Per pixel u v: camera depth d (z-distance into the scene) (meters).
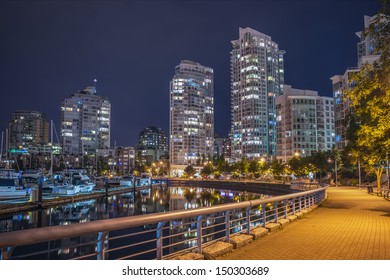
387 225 16.45
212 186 142.12
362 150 34.66
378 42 17.30
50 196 60.12
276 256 9.48
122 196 85.31
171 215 7.30
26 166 185.50
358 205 29.16
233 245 10.43
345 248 10.69
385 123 18.11
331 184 87.44
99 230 5.44
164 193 100.94
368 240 12.16
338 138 136.75
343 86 130.38
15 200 50.25
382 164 44.53
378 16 16.92
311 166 101.81
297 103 178.12
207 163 186.38
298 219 18.97
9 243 4.09
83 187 72.81
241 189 118.69
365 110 19.58
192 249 9.30
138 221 6.29
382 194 42.03
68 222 42.12
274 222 15.57
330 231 14.40
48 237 4.54
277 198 15.36
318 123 178.88
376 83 18.20
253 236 12.13
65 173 103.50
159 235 7.41
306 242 11.72
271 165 137.50
